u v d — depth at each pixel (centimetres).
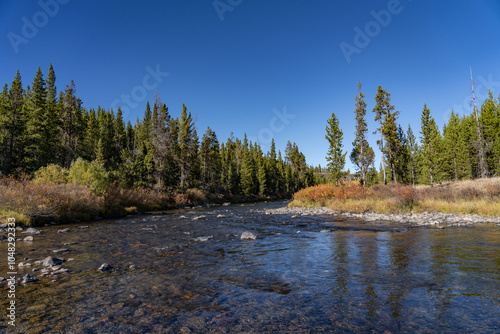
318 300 421
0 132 3538
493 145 4519
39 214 1585
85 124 6122
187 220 1817
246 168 6956
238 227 1413
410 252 725
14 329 335
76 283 527
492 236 920
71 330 333
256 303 416
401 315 360
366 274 548
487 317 347
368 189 2644
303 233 1170
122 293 470
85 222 1744
